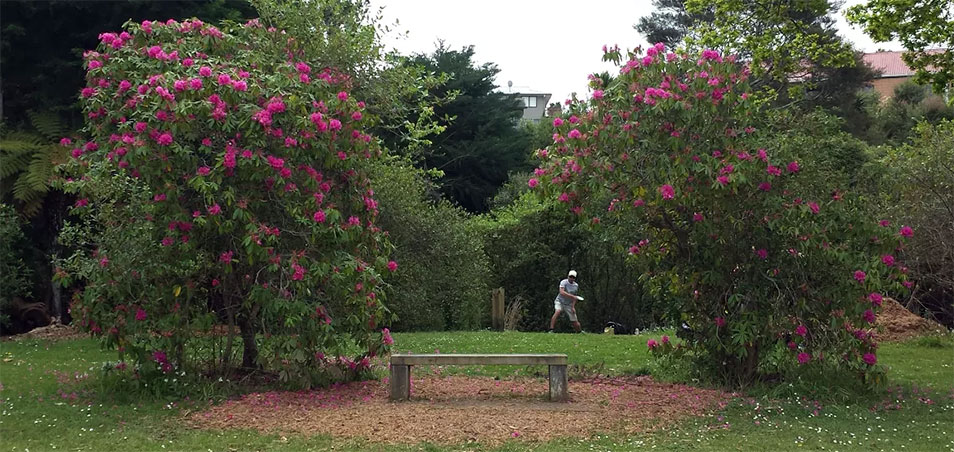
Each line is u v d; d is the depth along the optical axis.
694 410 7.38
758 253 8.08
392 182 16.05
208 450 5.90
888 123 34.38
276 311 7.43
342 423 6.68
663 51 8.02
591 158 7.79
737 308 8.33
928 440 6.42
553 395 7.68
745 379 8.45
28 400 7.39
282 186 7.63
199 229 7.66
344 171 8.45
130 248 7.70
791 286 8.07
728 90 7.73
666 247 8.85
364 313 8.23
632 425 6.78
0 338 13.03
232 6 17.11
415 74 16.25
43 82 15.47
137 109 7.44
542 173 8.11
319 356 8.48
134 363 7.86
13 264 14.18
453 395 8.02
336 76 11.84
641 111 7.82
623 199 8.05
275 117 7.62
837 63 16.44
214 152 7.64
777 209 7.77
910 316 13.48
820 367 8.08
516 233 21.08
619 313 20.89
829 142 8.52
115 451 5.87
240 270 8.12
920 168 14.22
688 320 8.81
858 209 8.10
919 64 13.18
